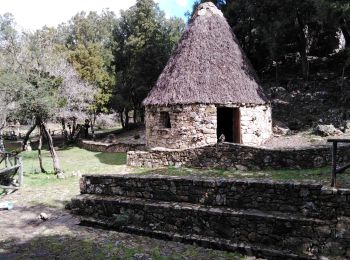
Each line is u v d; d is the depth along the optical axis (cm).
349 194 610
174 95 1559
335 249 596
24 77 1437
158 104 1595
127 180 855
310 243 616
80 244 711
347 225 600
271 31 2175
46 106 1430
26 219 886
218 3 2684
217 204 741
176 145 1562
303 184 658
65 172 1484
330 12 1662
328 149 1095
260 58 2858
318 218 631
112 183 880
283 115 2078
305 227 623
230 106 1548
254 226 665
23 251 681
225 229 693
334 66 2627
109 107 3303
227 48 1705
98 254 658
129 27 3925
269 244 651
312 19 2262
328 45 2906
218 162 1245
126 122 3616
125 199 832
